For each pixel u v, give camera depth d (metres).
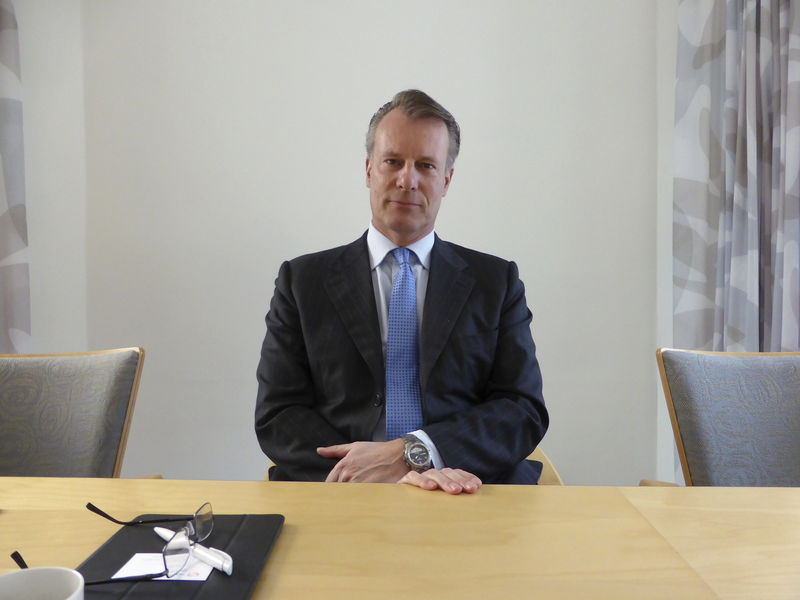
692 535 0.79
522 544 0.76
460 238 2.73
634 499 0.93
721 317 2.43
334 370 1.58
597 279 2.75
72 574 0.52
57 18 2.62
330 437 1.49
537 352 2.75
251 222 2.70
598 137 2.72
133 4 2.64
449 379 1.57
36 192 2.62
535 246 2.74
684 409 1.46
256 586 0.65
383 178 1.60
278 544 0.75
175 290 2.69
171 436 2.70
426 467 1.32
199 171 2.68
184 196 2.68
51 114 2.62
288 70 2.68
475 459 1.38
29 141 2.61
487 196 2.73
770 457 1.44
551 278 2.74
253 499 0.92
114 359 1.53
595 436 2.76
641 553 0.73
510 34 2.71
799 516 0.86
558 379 2.76
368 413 1.55
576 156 2.73
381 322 1.64
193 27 2.66
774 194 2.28
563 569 0.69
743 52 2.34
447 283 1.64
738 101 2.38
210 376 2.71
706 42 2.48
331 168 2.70
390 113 1.61
